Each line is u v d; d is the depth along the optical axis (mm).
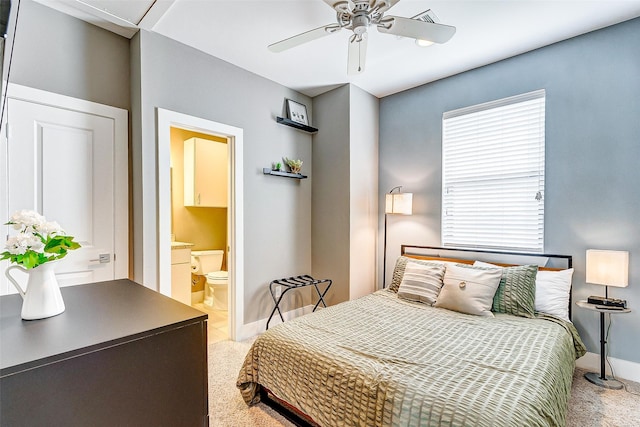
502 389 1296
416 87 3498
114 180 2373
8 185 1922
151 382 925
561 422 1336
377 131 3801
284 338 1875
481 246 3041
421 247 3391
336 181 3520
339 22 1831
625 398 2039
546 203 2656
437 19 2256
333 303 3543
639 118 2260
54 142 2100
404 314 2340
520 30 2412
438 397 1256
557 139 2604
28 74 2002
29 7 2014
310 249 3779
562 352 1775
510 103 2848
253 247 3166
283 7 2131
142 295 1295
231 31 2414
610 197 2371
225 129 2889
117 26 2322
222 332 3227
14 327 927
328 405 1517
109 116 2354
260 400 2008
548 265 2631
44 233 1035
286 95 3492
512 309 2350
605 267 2178
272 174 3297
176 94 2551
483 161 3031
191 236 4090
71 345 805
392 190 3676
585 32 2453
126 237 2424
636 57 2273
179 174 3994
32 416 728
